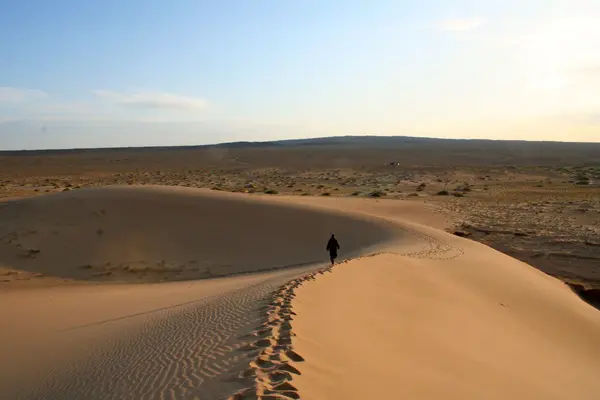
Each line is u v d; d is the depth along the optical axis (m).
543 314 19.05
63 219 35.97
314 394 6.84
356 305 13.12
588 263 31.50
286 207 39.81
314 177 104.38
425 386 8.72
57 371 11.02
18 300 21.34
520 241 38.12
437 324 13.81
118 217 36.62
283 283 15.82
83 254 32.16
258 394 6.55
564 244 36.44
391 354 9.95
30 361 12.43
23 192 67.12
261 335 9.44
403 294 16.20
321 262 29.81
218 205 39.16
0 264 29.94
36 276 28.38
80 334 14.64
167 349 10.20
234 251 33.81
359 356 9.15
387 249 29.25
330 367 8.10
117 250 33.00
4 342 14.46
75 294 23.44
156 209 37.91
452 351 11.64
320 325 10.36
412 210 51.97
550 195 66.94
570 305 20.89
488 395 9.36
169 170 128.50
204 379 7.71
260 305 12.24
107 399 8.11
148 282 28.53
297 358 8.07
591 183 82.50
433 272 21.42
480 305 17.92
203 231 35.91
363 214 40.25
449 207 55.41
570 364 13.95
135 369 9.35
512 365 12.16
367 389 7.70
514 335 15.41
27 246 32.44
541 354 14.05
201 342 10.03
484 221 46.84
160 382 8.16
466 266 24.42
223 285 23.38
